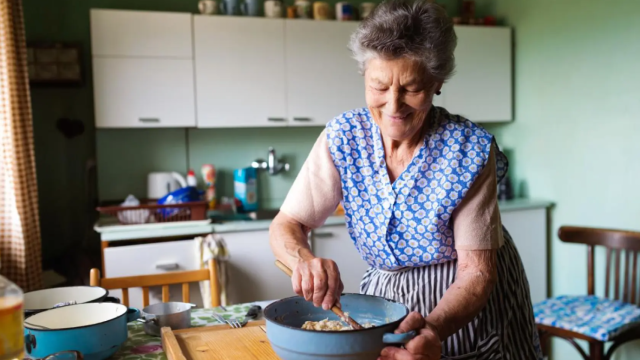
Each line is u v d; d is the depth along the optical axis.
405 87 0.99
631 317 2.29
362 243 1.23
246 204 3.18
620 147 2.70
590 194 2.90
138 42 2.78
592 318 2.32
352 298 1.14
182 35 2.84
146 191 3.12
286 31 3.00
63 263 2.91
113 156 3.06
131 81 2.78
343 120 1.19
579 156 2.95
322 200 1.21
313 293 0.99
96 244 3.08
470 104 3.31
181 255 2.61
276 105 3.01
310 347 0.88
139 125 2.81
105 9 2.75
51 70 2.79
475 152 1.10
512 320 1.26
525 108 3.34
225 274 2.63
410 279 1.21
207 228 2.67
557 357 3.15
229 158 3.29
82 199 3.07
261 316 1.46
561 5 3.01
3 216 2.40
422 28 0.95
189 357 1.14
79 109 3.04
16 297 0.88
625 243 2.45
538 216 3.14
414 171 1.11
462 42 3.27
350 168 1.17
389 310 1.08
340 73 3.10
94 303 1.27
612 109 2.73
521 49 3.35
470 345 1.17
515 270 1.28
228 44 2.91
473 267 1.07
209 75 2.89
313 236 2.81
